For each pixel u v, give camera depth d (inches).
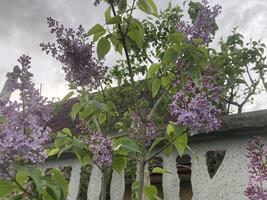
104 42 106.6
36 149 72.1
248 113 127.3
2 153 70.7
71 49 104.9
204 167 134.7
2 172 73.7
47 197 84.6
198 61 101.5
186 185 165.0
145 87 204.8
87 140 111.3
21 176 86.1
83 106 118.6
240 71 190.9
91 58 107.0
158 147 140.9
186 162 164.4
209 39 107.3
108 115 125.3
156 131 118.3
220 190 128.5
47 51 106.0
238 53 195.2
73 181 173.0
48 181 82.5
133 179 165.0
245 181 123.7
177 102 96.3
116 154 111.0
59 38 105.5
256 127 122.4
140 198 101.9
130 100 206.8
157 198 120.6
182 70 106.0
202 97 92.7
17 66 78.1
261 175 88.6
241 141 128.3
